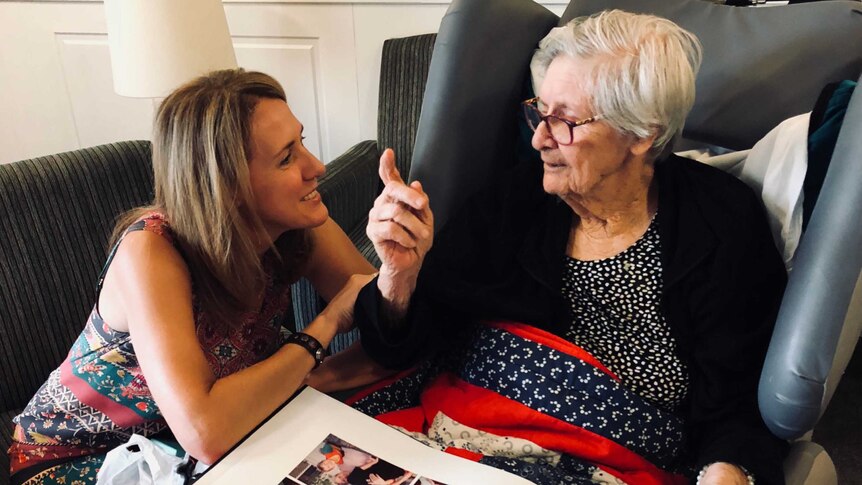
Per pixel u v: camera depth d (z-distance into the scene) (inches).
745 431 35.0
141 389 40.3
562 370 37.1
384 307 38.1
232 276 36.6
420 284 40.3
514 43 44.6
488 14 42.8
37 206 52.2
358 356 41.8
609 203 38.4
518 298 39.7
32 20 91.9
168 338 33.5
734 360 36.6
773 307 37.8
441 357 42.9
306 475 30.1
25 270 51.8
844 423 68.7
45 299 53.1
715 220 38.2
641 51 34.4
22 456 42.2
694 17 45.0
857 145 31.0
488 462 35.4
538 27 46.4
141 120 96.7
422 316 38.8
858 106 32.1
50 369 54.4
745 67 42.9
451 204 44.5
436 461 31.1
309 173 36.8
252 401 33.5
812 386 30.4
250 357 41.1
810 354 30.4
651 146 36.9
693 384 37.9
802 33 41.8
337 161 77.8
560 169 37.0
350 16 84.4
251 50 89.4
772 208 39.0
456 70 42.6
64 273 53.9
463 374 40.1
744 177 42.1
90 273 55.5
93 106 96.9
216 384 33.4
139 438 35.1
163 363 33.0
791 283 32.4
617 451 36.0
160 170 35.3
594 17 36.8
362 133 92.0
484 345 39.6
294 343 37.0
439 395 40.2
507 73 44.7
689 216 38.6
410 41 79.8
